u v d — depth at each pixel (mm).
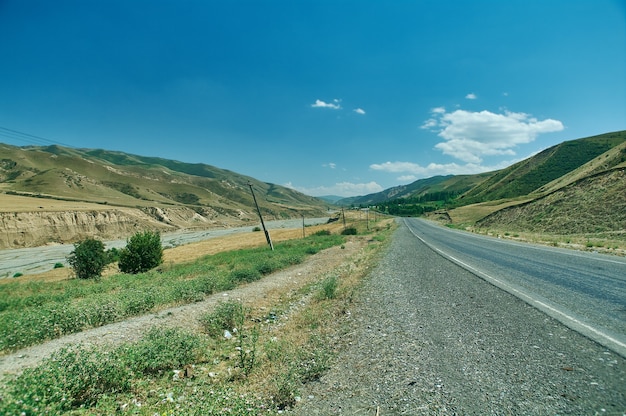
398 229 57812
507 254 17516
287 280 16828
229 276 16812
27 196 125062
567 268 12000
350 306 9398
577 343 5219
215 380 5773
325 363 5543
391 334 6590
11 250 75125
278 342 7164
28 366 6656
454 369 4758
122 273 27094
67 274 33406
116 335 8695
